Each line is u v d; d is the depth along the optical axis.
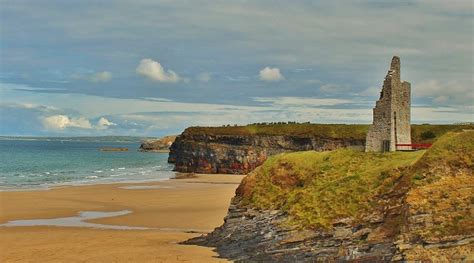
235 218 46.09
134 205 68.88
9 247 42.75
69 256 39.56
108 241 45.34
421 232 31.62
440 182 34.72
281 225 40.22
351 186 40.12
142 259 38.47
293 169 47.66
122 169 153.12
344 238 35.88
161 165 176.50
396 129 52.00
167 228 52.62
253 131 158.38
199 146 152.12
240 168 149.62
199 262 37.56
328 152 48.44
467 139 36.75
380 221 35.50
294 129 160.00
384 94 51.62
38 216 60.38
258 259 37.53
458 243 30.38
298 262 35.66
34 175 121.69
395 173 38.91
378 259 32.53
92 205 69.00
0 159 186.12
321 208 39.44
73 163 175.12
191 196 78.19
